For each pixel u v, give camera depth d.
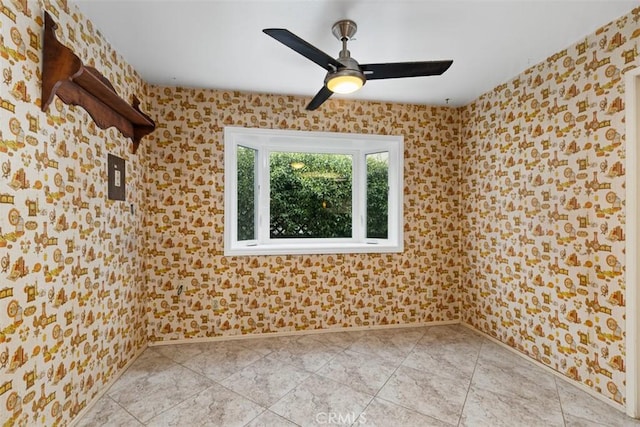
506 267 2.85
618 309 1.92
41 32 1.49
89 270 1.91
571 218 2.23
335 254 3.25
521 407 1.97
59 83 1.51
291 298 3.16
